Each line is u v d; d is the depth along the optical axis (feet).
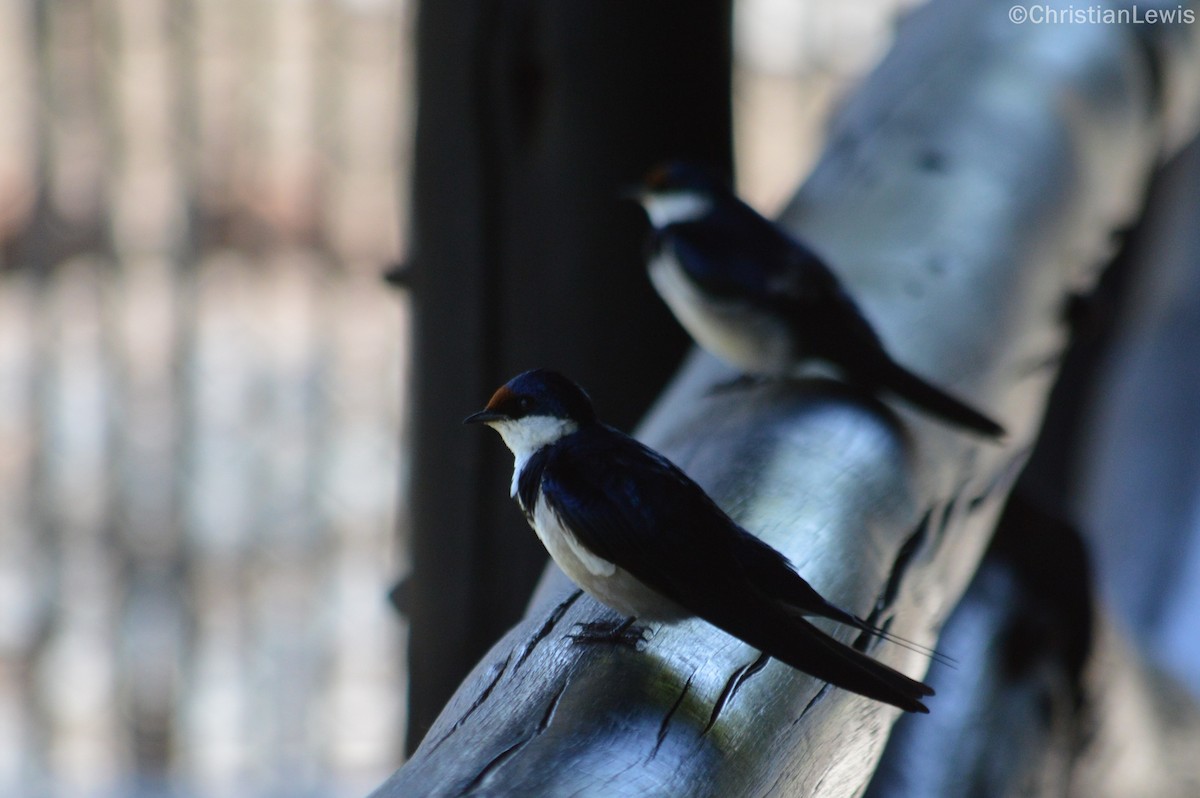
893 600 18.31
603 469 15.90
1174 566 53.67
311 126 50.47
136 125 48.70
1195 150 55.98
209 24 49.42
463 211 28.25
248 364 47.09
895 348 23.32
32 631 45.11
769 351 22.79
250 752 44.70
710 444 19.76
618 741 13.03
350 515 46.39
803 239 26.43
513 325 28.58
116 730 44.86
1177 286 59.57
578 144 27.76
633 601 15.74
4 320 47.96
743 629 14.55
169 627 45.16
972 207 26.76
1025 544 30.94
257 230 49.73
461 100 27.73
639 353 28.63
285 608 45.68
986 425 21.56
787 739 14.53
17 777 42.70
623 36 27.43
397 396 47.52
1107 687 32.86
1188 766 33.71
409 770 12.78
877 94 31.48
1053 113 30.04
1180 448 58.70
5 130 49.73
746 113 55.01
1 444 46.19
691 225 24.64
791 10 54.65
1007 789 27.53
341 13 50.52
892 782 26.84
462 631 29.30
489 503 28.84
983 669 28.91
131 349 46.39
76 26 48.65
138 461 45.34
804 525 17.47
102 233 48.49
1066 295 29.17
